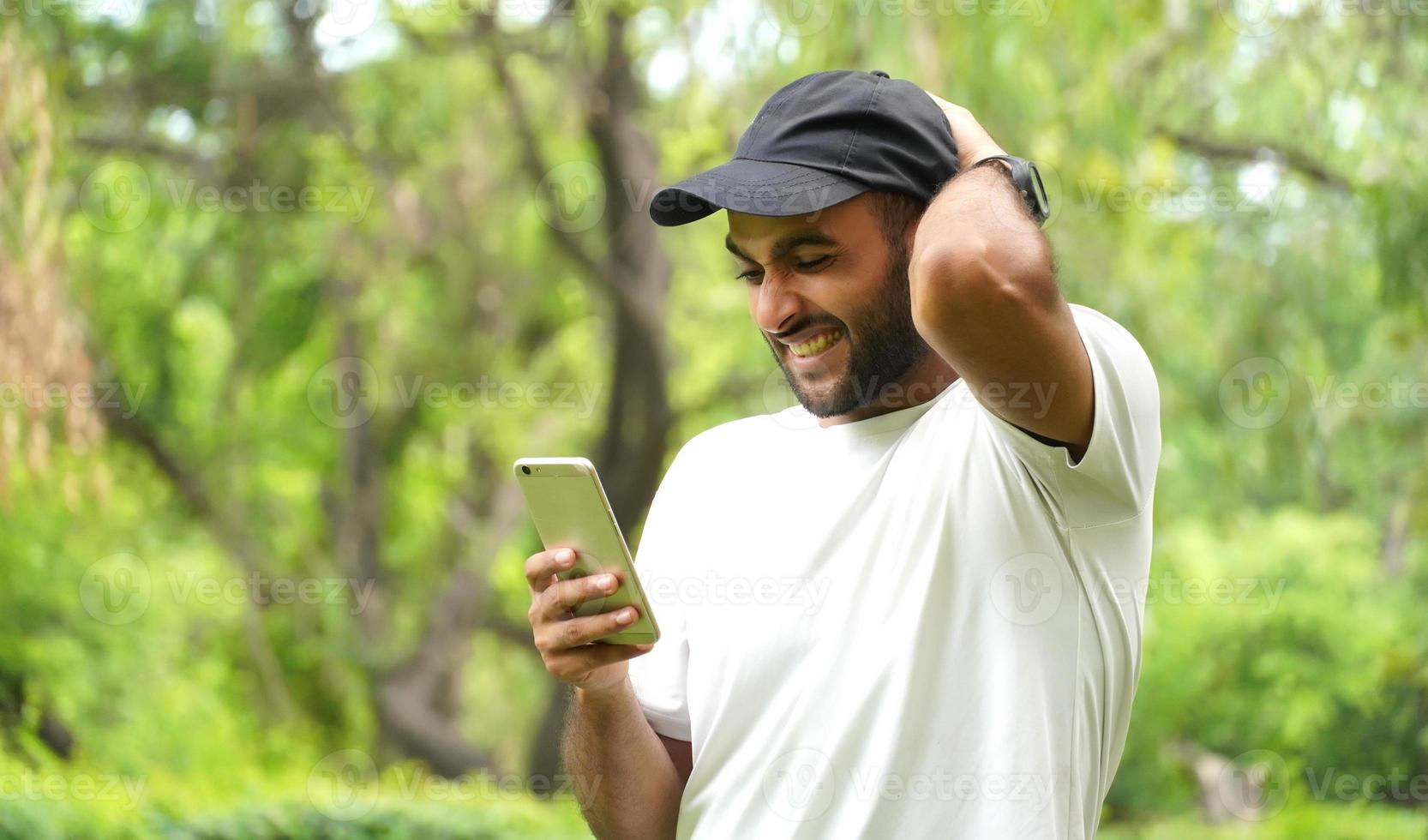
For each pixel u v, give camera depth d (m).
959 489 2.47
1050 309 2.04
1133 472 2.31
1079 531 2.36
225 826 7.88
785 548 2.63
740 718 2.60
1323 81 9.62
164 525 16.03
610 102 13.05
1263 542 15.13
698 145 11.77
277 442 16.33
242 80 12.26
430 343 14.99
